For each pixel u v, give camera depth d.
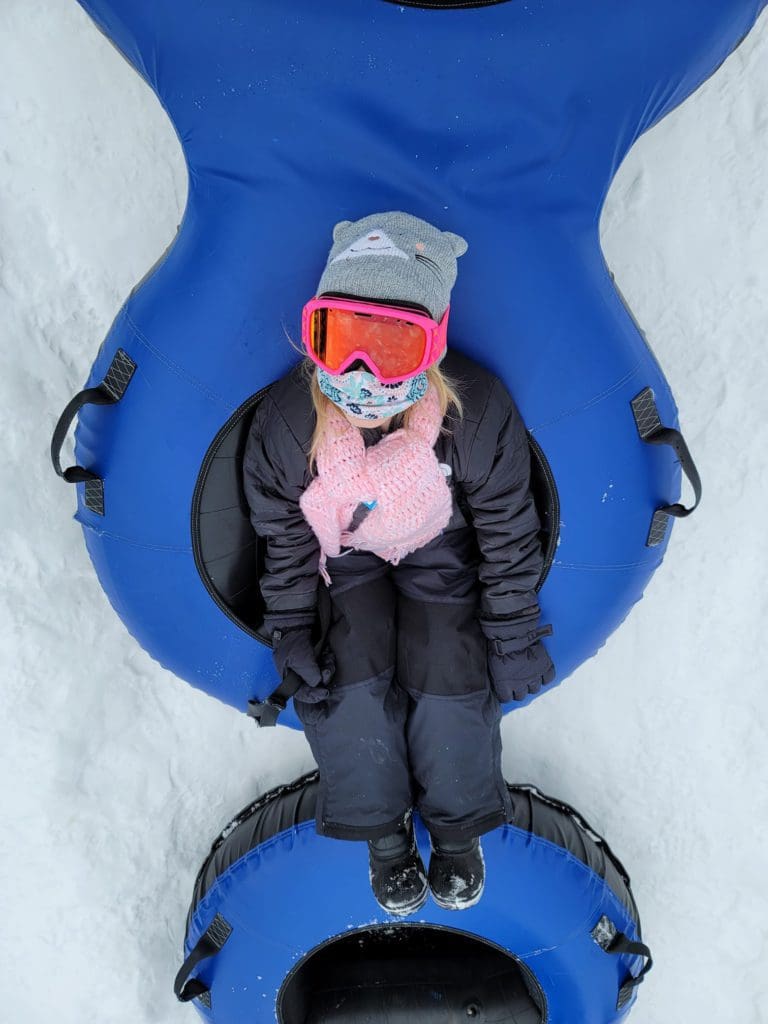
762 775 2.12
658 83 1.33
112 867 2.08
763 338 1.98
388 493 1.21
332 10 1.24
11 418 1.93
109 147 1.90
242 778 2.13
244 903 1.81
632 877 2.15
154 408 1.43
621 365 1.45
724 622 2.09
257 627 1.60
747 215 1.94
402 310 1.06
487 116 1.29
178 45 1.28
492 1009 1.95
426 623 1.38
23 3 1.84
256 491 1.30
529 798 1.96
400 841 1.42
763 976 2.15
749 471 2.03
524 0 1.25
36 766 2.02
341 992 2.02
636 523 1.53
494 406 1.28
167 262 1.46
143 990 2.10
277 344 1.39
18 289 1.92
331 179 1.33
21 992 2.08
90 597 2.03
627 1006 1.92
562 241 1.39
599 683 2.14
